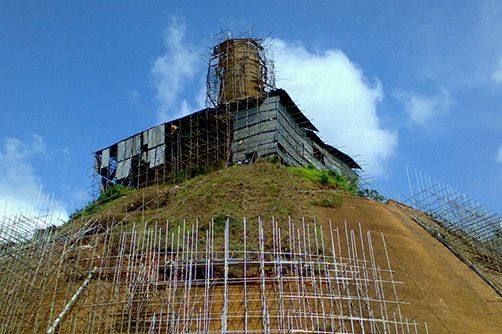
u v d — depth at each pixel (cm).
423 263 2994
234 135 4631
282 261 2488
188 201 3397
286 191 3516
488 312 2700
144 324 2320
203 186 3591
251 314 2378
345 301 2436
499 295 2916
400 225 3444
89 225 3288
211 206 3281
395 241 3141
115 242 2964
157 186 4169
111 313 2403
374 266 2592
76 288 2586
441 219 4022
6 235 2475
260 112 4603
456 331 2459
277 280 2452
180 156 4681
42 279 2484
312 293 2414
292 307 2356
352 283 2538
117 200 4012
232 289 2544
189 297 2386
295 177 3822
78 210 3778
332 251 2661
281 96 4622
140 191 4000
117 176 4831
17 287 2381
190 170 4431
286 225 3045
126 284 2516
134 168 4794
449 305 2662
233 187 3475
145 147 4800
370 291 2577
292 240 2722
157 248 2825
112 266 2762
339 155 5334
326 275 2486
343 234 3105
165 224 3125
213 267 2656
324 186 3900
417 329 2419
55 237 2831
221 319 2262
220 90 5225
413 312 2527
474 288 2914
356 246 2991
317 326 2223
